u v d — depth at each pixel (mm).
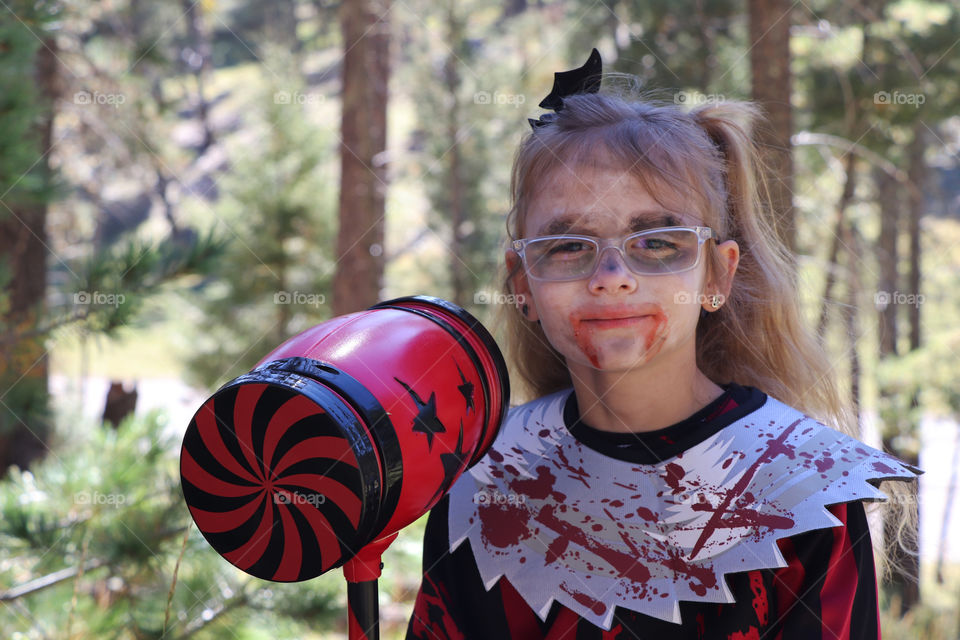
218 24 20000
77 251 9281
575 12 9391
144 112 8688
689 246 873
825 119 6867
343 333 806
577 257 874
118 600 2000
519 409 1048
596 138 898
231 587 2113
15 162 2104
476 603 936
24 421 2311
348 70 6707
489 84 10391
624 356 858
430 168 10977
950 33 6641
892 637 4719
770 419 909
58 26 2328
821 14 7574
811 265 6395
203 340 8805
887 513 1138
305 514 732
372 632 809
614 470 906
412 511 786
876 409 6281
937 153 10180
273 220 8312
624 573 859
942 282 10164
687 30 7785
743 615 819
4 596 1912
